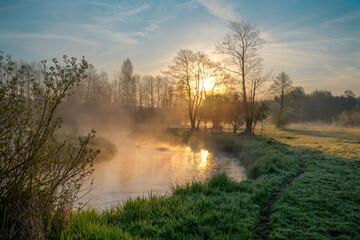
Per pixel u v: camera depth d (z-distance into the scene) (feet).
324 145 66.23
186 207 19.06
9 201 11.76
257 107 110.22
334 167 36.94
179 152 69.00
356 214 18.53
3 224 11.30
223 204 20.27
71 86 13.04
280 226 16.93
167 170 43.11
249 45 109.81
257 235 15.79
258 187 26.63
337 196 22.94
